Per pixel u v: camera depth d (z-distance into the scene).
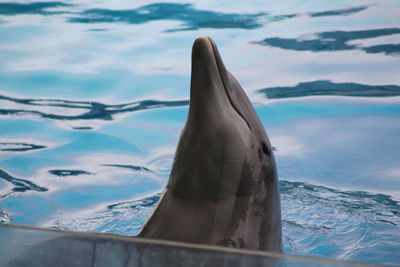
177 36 31.14
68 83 25.66
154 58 28.50
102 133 21.33
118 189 17.62
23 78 25.94
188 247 3.94
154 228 8.59
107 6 35.75
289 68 26.25
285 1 34.84
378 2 32.69
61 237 4.11
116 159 19.56
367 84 24.39
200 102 8.44
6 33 30.98
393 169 18.39
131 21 33.44
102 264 3.64
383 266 3.94
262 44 29.02
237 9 34.25
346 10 32.22
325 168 18.73
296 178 18.19
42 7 35.09
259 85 24.77
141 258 3.72
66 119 22.38
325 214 15.95
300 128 21.44
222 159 8.43
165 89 25.30
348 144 20.11
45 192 17.25
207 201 8.48
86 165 19.09
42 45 29.67
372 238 14.64
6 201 16.61
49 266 3.62
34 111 22.94
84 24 32.78
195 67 8.46
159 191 17.55
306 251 13.96
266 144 9.36
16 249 3.87
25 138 20.80
